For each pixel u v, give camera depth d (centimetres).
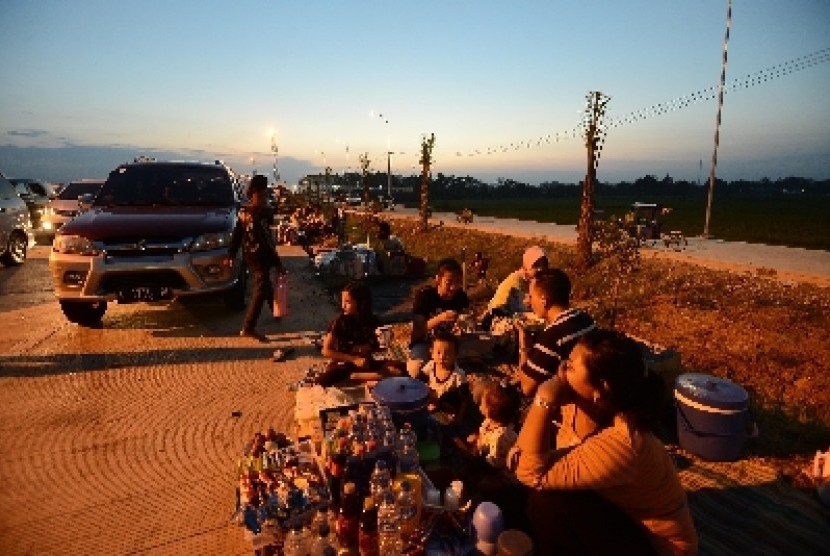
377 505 263
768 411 472
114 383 520
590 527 224
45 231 1559
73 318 681
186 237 648
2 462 378
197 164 841
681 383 400
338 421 324
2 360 578
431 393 428
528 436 229
